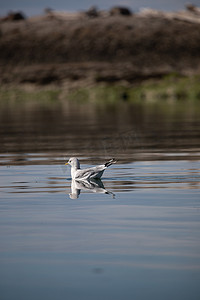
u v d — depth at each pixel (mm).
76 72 126500
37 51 145625
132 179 17312
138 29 156500
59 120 44062
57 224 11508
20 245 10070
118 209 12898
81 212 12617
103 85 97812
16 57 142500
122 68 133125
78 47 147125
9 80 114500
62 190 15523
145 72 129500
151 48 147500
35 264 9094
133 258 9289
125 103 71750
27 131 35156
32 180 17297
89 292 8000
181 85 82250
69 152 24734
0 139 30594
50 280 8438
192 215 12180
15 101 83500
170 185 16125
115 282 8320
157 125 38062
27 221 11812
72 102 77562
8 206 13375
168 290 8023
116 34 153125
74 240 10312
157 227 11172
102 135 31922
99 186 16156
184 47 148375
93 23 161000
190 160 21438
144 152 24391
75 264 9070
